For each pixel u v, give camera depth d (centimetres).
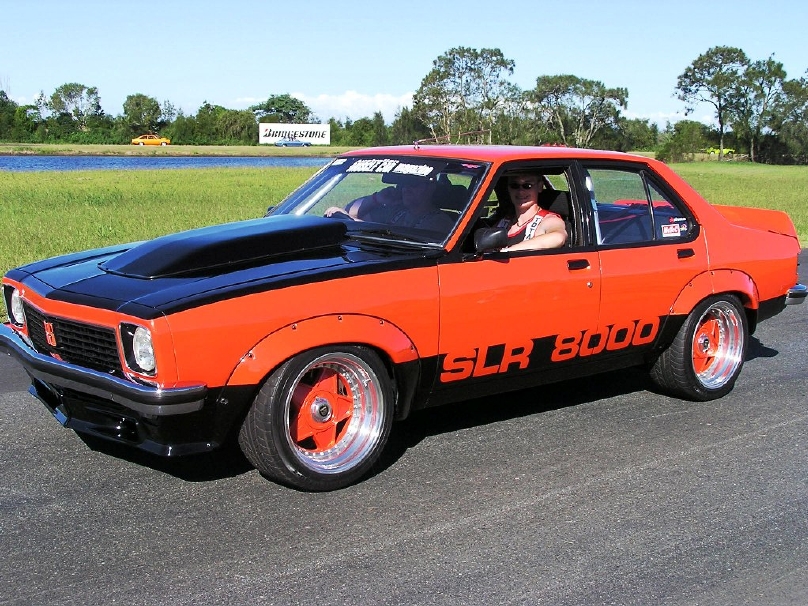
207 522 378
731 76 8750
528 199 511
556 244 491
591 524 388
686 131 8638
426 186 479
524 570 344
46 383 419
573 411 548
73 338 399
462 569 343
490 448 479
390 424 434
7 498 398
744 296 588
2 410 520
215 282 388
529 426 517
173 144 9988
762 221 643
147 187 2744
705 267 557
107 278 412
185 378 366
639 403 570
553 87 7662
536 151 501
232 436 412
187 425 377
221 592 320
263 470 406
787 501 421
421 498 410
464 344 451
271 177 3478
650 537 378
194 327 365
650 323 536
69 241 1245
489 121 6594
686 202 562
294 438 410
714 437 509
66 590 318
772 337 773
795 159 8831
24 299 434
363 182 512
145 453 455
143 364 366
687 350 557
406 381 436
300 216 475
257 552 352
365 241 459
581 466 457
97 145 9025
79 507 390
